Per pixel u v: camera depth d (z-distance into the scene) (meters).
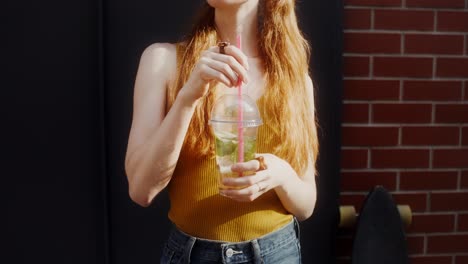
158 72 1.35
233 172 1.21
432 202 2.37
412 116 2.33
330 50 2.23
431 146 2.35
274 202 1.36
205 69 1.16
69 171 2.22
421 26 2.29
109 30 2.17
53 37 2.16
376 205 2.21
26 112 2.18
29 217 2.23
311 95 1.52
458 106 2.34
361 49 2.28
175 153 1.24
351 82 2.29
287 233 1.38
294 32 1.44
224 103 1.21
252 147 1.24
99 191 2.24
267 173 1.24
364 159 2.33
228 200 1.30
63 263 2.26
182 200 1.33
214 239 1.30
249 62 1.41
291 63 1.41
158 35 2.19
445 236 2.39
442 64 2.32
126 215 2.26
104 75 2.19
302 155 1.43
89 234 2.26
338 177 2.28
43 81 2.17
